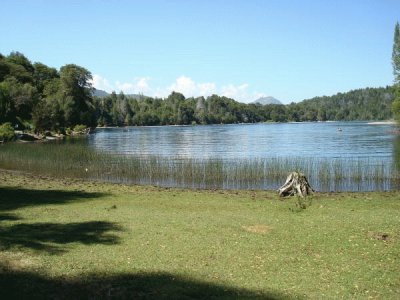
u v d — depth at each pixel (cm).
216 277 1012
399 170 3291
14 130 8844
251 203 2184
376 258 1167
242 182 3180
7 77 12150
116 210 1872
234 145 7206
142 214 1759
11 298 855
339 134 9950
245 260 1144
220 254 1189
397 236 1379
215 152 5797
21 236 1320
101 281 959
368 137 8462
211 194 2558
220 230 1457
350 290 950
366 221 1616
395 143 6675
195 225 1530
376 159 4353
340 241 1324
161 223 1557
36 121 9844
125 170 3541
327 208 2042
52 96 12131
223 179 3222
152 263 1098
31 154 4544
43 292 888
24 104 10462
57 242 1266
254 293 919
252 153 5609
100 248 1215
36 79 14650
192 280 984
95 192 2550
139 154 5244
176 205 2091
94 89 13588
